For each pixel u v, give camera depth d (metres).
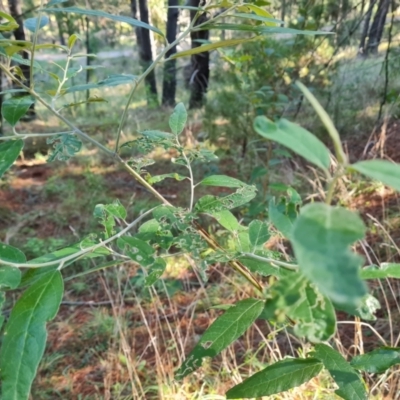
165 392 1.76
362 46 5.11
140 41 8.26
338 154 0.35
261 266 0.70
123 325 2.26
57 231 3.52
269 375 0.70
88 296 2.71
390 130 3.75
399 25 4.46
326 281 0.28
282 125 0.37
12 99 0.71
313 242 0.30
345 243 0.30
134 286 2.57
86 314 2.54
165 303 2.50
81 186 4.32
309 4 3.67
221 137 4.68
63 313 2.59
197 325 2.28
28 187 4.45
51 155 0.71
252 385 0.69
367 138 3.92
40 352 0.49
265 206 2.66
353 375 0.67
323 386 1.53
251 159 3.89
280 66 3.70
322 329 0.39
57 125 6.36
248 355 1.86
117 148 0.75
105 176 4.60
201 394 1.67
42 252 3.10
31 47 0.65
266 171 2.67
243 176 3.69
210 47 0.67
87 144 5.51
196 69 6.14
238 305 0.69
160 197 0.75
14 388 0.47
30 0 5.31
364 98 4.48
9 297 2.64
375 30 4.95
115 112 7.13
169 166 4.55
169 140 0.79
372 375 1.57
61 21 7.69
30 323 0.51
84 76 7.80
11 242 3.29
